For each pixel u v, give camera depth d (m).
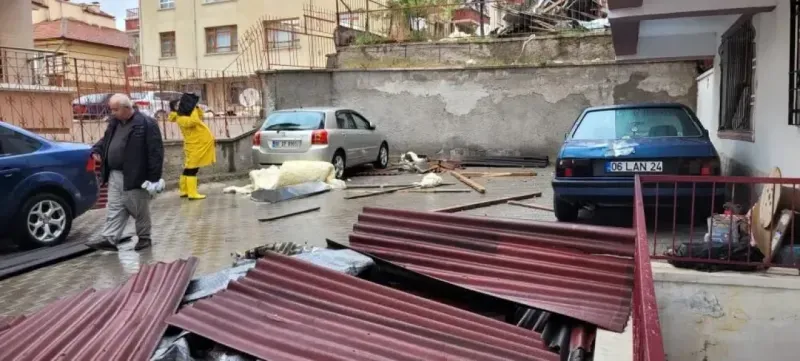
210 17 32.31
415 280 4.85
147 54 34.19
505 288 4.41
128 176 6.76
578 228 4.56
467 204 9.27
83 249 6.77
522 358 3.57
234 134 16.66
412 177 13.67
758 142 6.89
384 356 3.52
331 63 19.11
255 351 3.59
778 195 4.66
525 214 8.42
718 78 10.05
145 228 7.01
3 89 11.16
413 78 16.58
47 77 13.48
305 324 3.92
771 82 6.34
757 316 4.71
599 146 6.80
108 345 3.63
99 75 14.90
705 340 4.85
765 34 6.64
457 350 3.61
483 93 16.12
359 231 5.45
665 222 7.43
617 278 4.25
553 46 16.53
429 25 19.83
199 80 22.20
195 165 10.88
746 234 5.29
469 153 16.34
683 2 6.75
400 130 16.80
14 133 7.05
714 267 4.85
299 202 10.20
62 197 7.38
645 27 9.49
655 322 1.86
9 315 4.78
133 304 4.24
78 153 7.60
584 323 3.97
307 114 12.89
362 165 15.23
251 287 4.49
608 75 15.09
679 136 6.96
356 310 4.09
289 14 30.06
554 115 15.62
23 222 6.91
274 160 12.63
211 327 3.87
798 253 4.72
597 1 18.33
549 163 15.70
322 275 4.52
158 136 6.90
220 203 10.38
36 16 36.56
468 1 19.48
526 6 18.89
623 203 6.82
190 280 4.66
